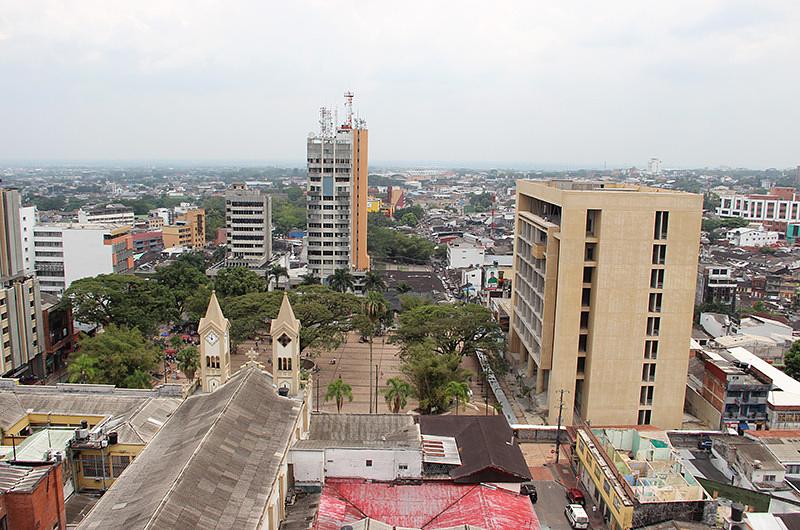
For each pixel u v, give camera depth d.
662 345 110.81
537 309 127.12
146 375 113.19
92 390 92.88
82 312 146.00
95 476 75.94
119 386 112.00
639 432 91.56
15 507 52.50
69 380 108.06
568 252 108.81
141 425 80.19
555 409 114.00
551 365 118.31
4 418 84.31
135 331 128.12
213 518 50.91
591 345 110.56
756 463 85.12
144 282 163.75
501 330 155.12
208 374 84.81
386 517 67.12
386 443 74.44
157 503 49.84
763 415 111.69
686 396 125.25
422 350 120.06
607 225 106.69
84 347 117.88
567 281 109.69
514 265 148.38
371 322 142.12
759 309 199.88
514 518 66.62
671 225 107.06
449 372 111.25
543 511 83.88
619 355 110.56
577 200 107.00
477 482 71.81
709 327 175.12
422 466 72.62
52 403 88.69
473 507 67.81
